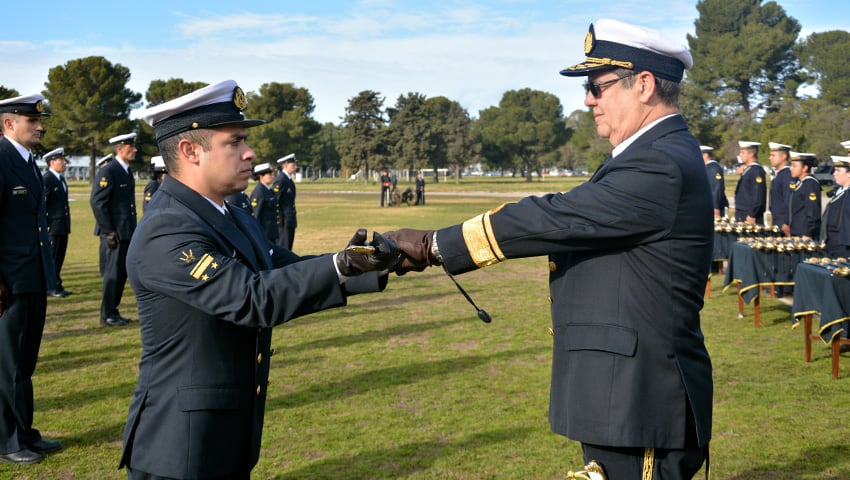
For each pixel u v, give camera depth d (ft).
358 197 145.48
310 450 14.55
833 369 19.30
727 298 31.86
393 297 32.96
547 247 7.02
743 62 205.67
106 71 196.85
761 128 165.58
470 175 437.99
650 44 7.41
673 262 7.06
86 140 199.62
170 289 6.95
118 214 27.04
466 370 20.29
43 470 13.73
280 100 276.00
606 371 7.16
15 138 15.38
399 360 21.47
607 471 7.41
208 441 7.26
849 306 18.69
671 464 7.30
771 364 20.74
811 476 13.16
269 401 17.63
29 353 14.78
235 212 8.48
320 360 21.57
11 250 14.35
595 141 198.80
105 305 27.25
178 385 7.25
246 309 6.66
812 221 34.99
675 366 7.17
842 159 30.30
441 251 7.23
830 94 208.64
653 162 6.89
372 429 15.69
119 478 13.37
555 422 7.68
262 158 252.42
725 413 16.55
